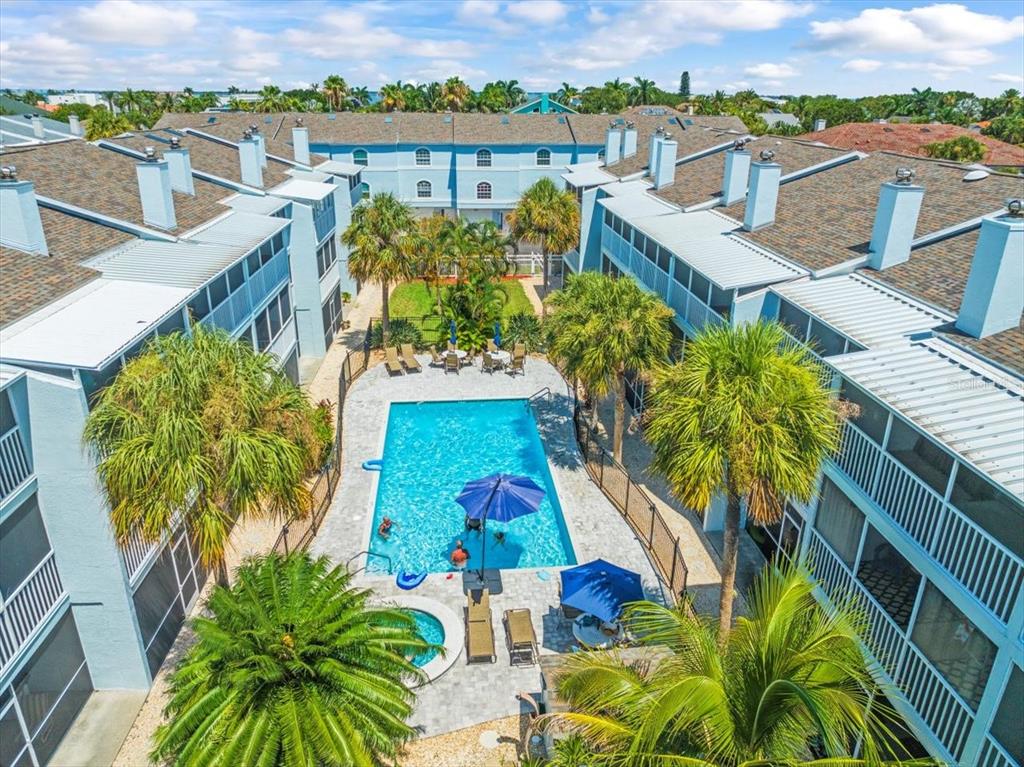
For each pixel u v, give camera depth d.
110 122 63.38
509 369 34.69
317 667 11.34
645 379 21.61
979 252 14.42
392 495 24.45
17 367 13.09
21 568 13.28
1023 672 9.99
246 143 32.41
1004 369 13.26
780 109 127.06
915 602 12.62
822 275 19.41
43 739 13.93
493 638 17.11
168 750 10.88
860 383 13.19
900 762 8.61
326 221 37.53
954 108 109.44
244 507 13.34
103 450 13.34
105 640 15.27
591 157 56.91
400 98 95.12
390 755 11.48
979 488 11.48
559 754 10.97
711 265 21.39
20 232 18.12
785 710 8.84
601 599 16.48
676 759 8.30
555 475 25.22
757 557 20.42
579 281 24.66
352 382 32.59
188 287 18.47
